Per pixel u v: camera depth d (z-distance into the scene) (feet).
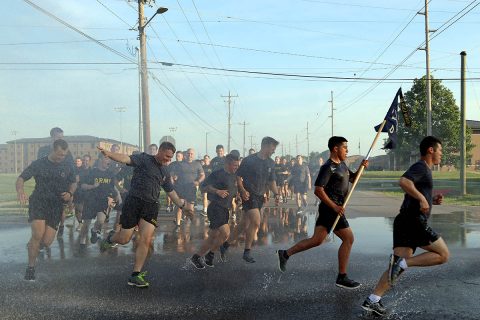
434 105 168.35
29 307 14.48
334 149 17.31
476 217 42.80
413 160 167.63
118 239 18.39
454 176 148.46
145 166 18.03
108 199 28.09
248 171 22.00
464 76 78.28
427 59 94.38
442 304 15.15
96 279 18.30
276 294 16.26
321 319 13.66
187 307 14.67
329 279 18.45
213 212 20.89
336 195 17.25
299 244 17.60
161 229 35.12
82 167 32.91
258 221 22.22
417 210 15.03
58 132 28.04
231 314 14.03
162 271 20.01
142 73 63.05
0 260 22.15
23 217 39.55
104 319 13.44
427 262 14.85
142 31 63.41
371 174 172.24
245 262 22.07
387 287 14.29
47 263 21.57
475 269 20.20
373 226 35.94
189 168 39.60
